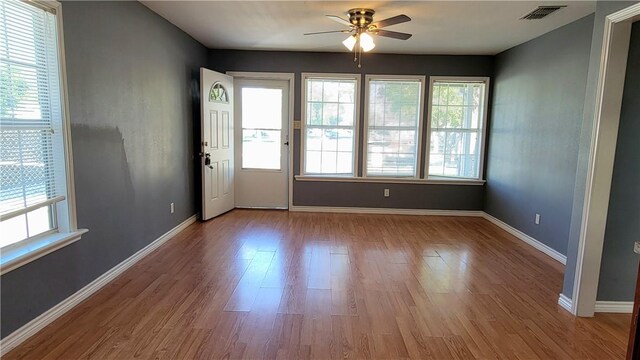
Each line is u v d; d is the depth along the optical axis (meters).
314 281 3.15
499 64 5.24
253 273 3.29
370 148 5.65
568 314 2.66
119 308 2.61
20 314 2.15
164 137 4.04
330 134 5.66
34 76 2.26
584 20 3.49
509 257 3.86
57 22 2.37
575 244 2.67
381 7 3.37
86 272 2.74
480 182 5.60
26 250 2.18
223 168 5.34
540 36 4.23
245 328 2.39
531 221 4.32
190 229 4.64
